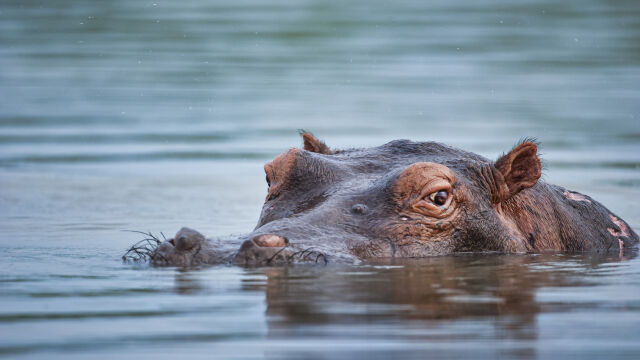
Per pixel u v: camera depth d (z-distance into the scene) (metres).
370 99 84.12
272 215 29.67
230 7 133.75
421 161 31.23
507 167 31.48
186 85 89.94
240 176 58.47
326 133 70.25
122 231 38.91
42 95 84.81
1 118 76.19
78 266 28.06
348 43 111.56
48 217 43.41
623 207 46.47
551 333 20.14
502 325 20.67
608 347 19.17
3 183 54.47
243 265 25.98
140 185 54.78
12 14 125.31
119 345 19.08
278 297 22.69
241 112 79.06
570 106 81.56
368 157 31.95
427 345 19.08
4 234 37.59
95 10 129.12
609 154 64.56
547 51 106.94
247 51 106.94
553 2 135.25
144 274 25.80
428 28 119.94
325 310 21.58
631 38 112.50
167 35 114.56
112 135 70.88
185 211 46.22
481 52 106.44
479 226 30.11
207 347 18.91
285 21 123.81
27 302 22.73
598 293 24.20
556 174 57.94
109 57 102.31
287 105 81.75
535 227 32.59
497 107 81.06
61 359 18.17
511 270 27.45
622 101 83.00
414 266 26.95
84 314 21.53
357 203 29.09
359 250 27.39
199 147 67.06
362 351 18.59
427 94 86.69
